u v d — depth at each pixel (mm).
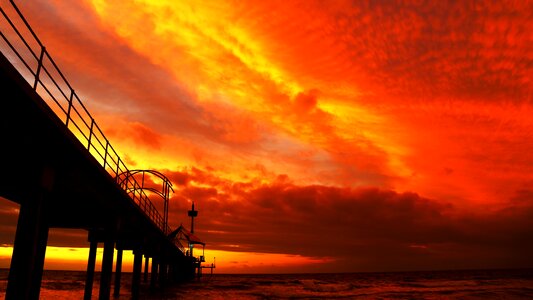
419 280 140375
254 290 73625
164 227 39188
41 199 13734
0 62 8781
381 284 107938
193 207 86375
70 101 14102
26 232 13094
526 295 60469
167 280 74438
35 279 20484
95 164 16750
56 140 13422
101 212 24016
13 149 12719
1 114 10773
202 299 47250
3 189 16656
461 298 55969
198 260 93062
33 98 10570
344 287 91375
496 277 156625
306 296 61344
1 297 47219
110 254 24641
